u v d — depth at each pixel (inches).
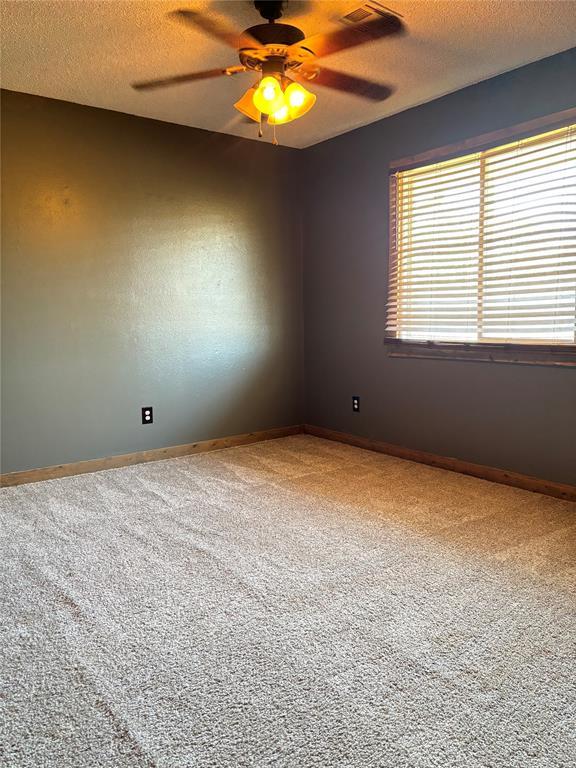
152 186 156.7
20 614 80.1
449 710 60.7
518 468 135.1
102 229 149.3
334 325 181.5
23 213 137.5
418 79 130.5
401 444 163.5
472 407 143.7
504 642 73.0
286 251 187.2
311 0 94.4
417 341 154.2
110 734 57.5
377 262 164.7
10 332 138.2
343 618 78.8
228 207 172.2
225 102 141.8
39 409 143.4
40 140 138.4
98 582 89.5
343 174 172.4
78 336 148.0
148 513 119.9
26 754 54.9
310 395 194.1
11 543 104.5
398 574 91.6
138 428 159.6
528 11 99.5
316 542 104.3
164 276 161.0
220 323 173.5
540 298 126.8
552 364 126.1
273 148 180.7
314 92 136.6
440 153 143.2
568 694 63.2
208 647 72.2
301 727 58.3
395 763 53.6
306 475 147.1
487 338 139.3
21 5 94.4
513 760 53.9
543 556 97.7
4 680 66.1
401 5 97.1
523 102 125.6
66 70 122.3
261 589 87.0
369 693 63.4
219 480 143.4
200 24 102.3
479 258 138.3
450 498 128.0
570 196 120.0
